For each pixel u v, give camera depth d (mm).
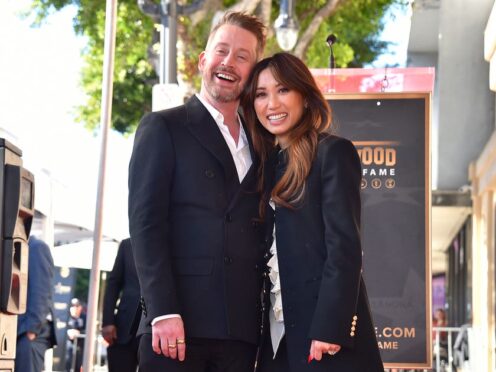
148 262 4301
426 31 16500
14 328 5691
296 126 4605
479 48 15797
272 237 4516
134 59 17297
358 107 7082
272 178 4586
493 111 16484
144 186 4398
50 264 7867
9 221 5449
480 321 16578
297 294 4391
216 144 4535
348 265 4277
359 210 4398
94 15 17141
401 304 6973
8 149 5508
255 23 4750
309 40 14766
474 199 16797
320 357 4254
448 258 26562
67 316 15172
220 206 4477
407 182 7031
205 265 4402
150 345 4359
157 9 10703
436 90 17469
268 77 4609
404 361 6953
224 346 4410
